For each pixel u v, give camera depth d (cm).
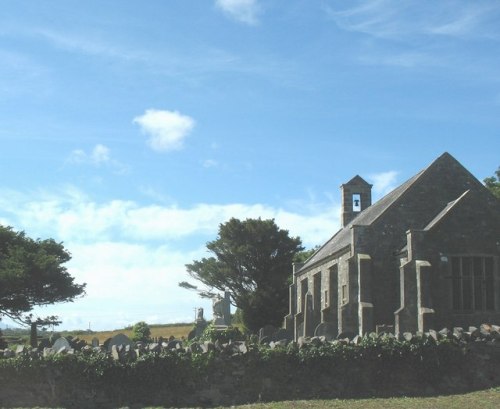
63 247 6488
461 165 3628
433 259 3170
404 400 1862
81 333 6688
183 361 1947
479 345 2036
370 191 5394
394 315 3316
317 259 4684
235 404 1909
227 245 7794
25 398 1941
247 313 7169
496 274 3177
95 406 1923
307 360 1958
